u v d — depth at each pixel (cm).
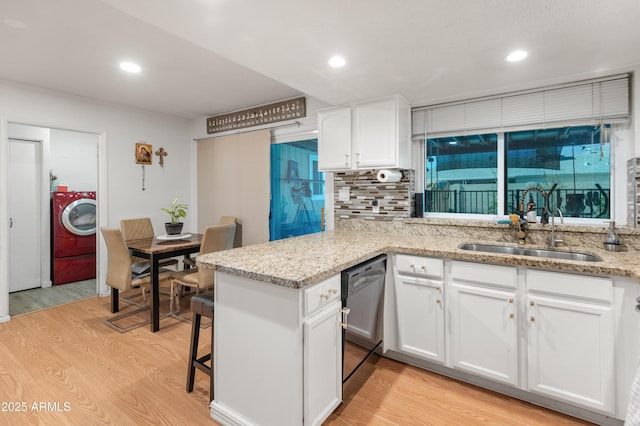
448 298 210
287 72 220
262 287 154
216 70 289
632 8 146
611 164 232
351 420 176
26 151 416
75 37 229
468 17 155
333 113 287
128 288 309
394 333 233
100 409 183
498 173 272
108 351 251
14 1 187
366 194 312
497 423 174
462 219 285
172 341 270
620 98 218
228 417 169
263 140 394
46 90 336
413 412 182
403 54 194
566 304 174
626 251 207
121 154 402
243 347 163
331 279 167
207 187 459
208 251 307
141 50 250
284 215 388
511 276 189
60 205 438
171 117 456
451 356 211
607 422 172
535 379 184
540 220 245
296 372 144
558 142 251
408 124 284
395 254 230
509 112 254
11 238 404
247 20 158
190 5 146
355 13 153
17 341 267
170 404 188
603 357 167
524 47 185
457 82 238
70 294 397
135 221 397
